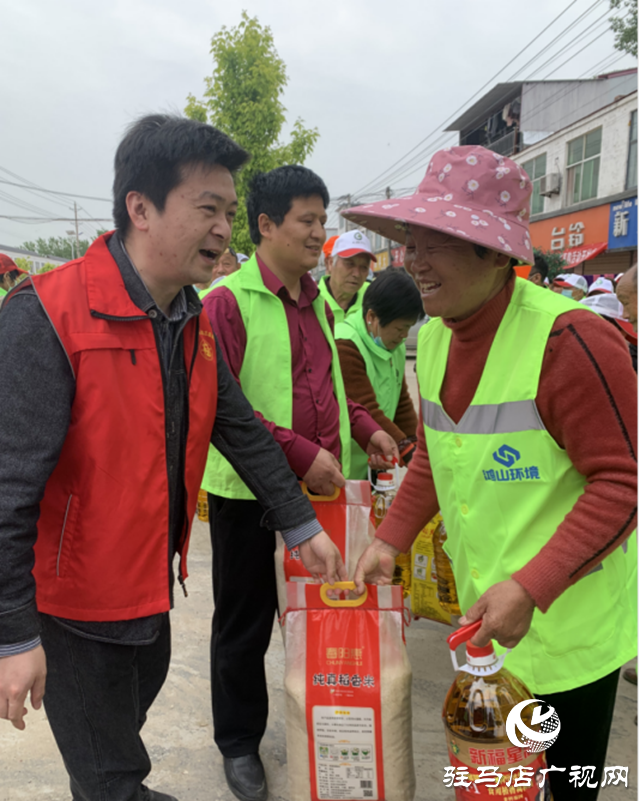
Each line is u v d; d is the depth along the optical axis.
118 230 1.27
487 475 1.25
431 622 3.01
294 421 1.90
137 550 1.23
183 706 2.31
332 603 1.53
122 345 1.19
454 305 1.24
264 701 1.92
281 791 1.91
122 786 1.37
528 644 1.26
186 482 1.39
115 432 1.18
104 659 1.26
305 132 13.98
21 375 1.09
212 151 1.17
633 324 2.73
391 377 2.69
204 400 1.40
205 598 3.13
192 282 1.28
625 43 15.77
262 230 1.86
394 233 1.49
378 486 2.15
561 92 20.39
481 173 1.20
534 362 1.17
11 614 1.07
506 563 1.26
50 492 1.21
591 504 1.12
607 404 1.11
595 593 1.25
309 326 2.00
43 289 1.14
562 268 16.16
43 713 2.28
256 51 13.52
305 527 1.57
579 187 17.17
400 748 1.44
